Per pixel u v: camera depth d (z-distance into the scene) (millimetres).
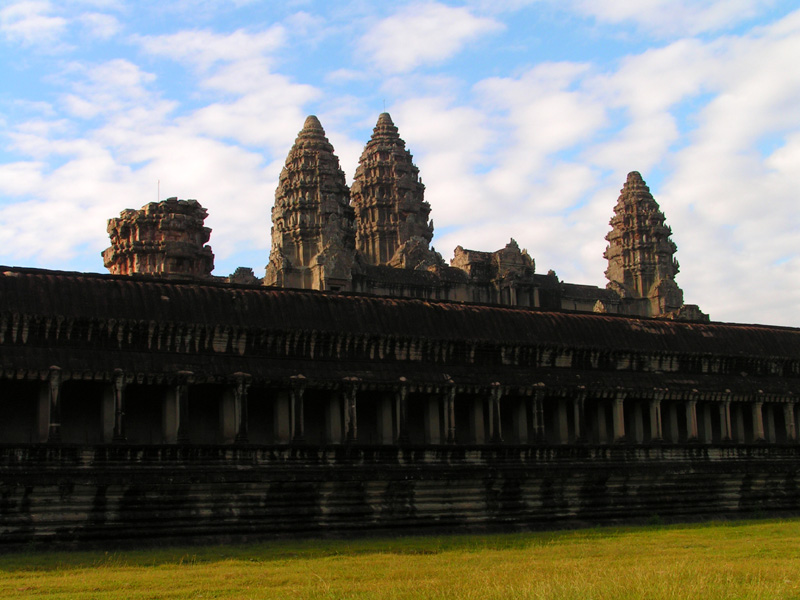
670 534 55031
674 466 67875
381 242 181750
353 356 60844
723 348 76750
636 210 163250
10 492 47906
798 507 73625
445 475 58531
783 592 32125
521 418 66750
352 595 31734
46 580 35969
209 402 57938
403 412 60094
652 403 70875
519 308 70188
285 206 155875
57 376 50969
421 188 186500
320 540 52875
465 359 64625
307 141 159500
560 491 63250
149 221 109062
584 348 69500
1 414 53125
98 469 50062
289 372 57438
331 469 55688
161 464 52219
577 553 44812
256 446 54719
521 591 31359
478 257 132250
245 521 52969
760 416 76125
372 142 189250
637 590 31172
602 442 69875
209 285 59000
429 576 36562
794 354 80312
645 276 160875
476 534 57219
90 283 55344
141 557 43906
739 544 48469
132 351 54469
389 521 56812
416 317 64000
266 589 33625
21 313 51812
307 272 139625
